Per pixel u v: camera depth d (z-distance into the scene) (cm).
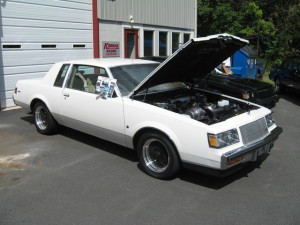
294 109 902
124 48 1181
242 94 711
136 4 1199
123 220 333
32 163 482
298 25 2056
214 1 2070
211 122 415
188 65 492
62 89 552
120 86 477
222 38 436
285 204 367
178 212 349
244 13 2062
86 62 530
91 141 582
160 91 508
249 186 412
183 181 425
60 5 938
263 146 417
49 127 598
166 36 1421
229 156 364
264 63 2097
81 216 341
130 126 445
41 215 343
